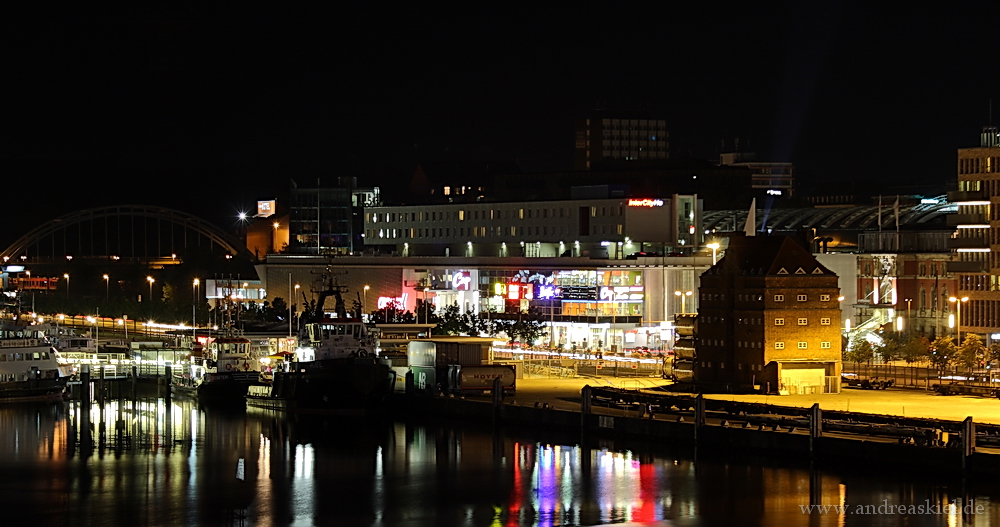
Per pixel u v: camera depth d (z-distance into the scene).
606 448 134.00
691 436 131.00
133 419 166.38
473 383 157.38
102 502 118.19
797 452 123.00
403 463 131.12
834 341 155.75
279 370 175.62
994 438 112.75
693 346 165.50
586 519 109.62
